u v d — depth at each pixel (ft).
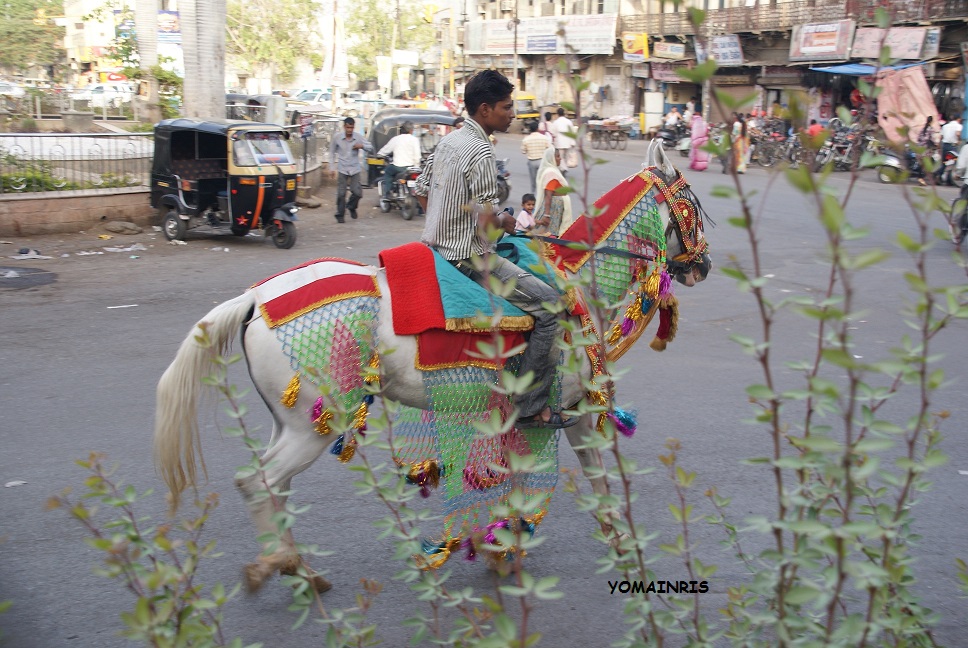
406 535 9.71
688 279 15.17
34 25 174.50
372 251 42.47
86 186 46.21
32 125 73.15
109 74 112.06
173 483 12.51
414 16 197.47
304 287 12.68
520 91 163.12
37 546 14.64
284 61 173.99
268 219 42.93
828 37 102.78
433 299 12.66
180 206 43.09
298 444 12.73
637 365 24.94
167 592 8.87
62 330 27.61
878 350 25.98
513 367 13.08
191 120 43.45
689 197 14.70
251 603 13.19
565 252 13.55
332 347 12.39
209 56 57.72
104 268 37.22
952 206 8.12
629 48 131.95
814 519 8.32
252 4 170.81
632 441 19.26
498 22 162.61
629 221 13.93
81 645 11.97
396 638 12.36
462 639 9.11
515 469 8.50
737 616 9.58
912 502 9.55
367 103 118.62
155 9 84.02
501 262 12.67
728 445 19.07
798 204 57.67
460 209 12.62
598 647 12.09
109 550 8.19
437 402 12.91
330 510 16.20
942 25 92.84
